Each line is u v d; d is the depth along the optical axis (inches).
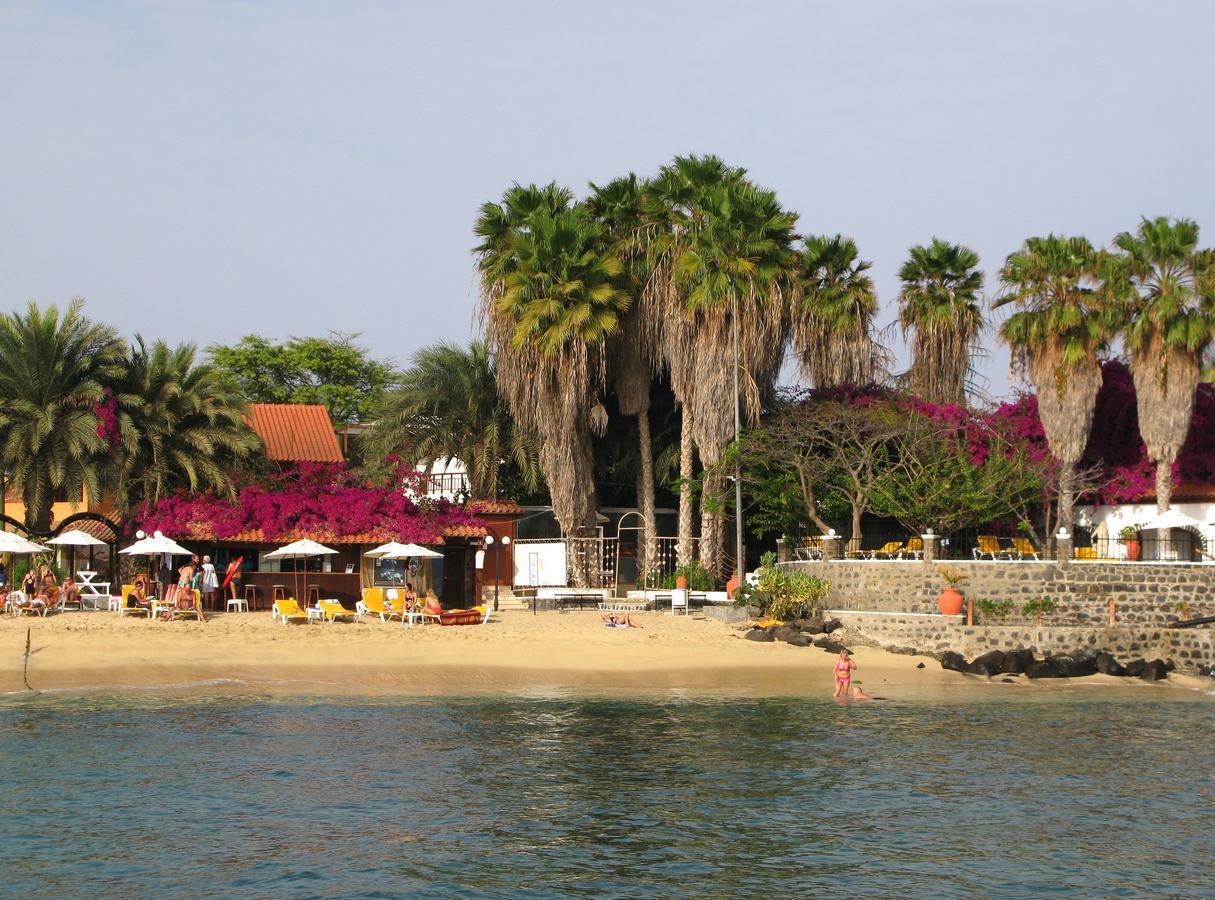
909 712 1104.8
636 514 2001.7
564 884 628.7
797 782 829.8
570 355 1756.9
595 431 1910.7
